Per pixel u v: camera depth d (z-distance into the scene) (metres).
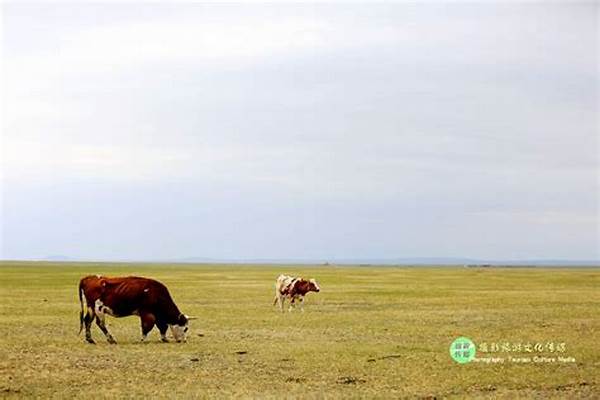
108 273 117.25
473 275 121.25
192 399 19.70
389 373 23.20
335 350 27.50
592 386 21.66
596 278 101.94
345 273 136.00
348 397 19.89
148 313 29.33
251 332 32.91
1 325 35.41
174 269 169.25
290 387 21.17
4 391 20.52
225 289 67.50
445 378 22.50
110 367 24.08
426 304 48.75
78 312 42.22
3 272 120.00
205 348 27.97
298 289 44.31
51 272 121.38
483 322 36.81
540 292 63.09
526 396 20.22
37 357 25.83
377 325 35.53
